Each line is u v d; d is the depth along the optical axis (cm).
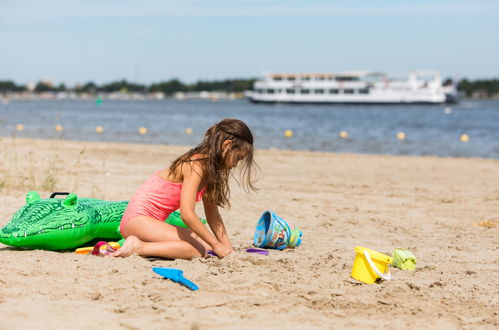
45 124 3262
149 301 364
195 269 439
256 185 1020
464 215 781
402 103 9906
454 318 361
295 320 345
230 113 6838
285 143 2341
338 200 881
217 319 340
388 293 403
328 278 433
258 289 398
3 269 417
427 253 552
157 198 490
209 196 494
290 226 550
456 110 9862
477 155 1959
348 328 336
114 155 1458
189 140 2383
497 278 459
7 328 310
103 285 389
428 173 1282
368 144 2350
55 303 352
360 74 10056
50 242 485
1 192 788
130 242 466
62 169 1093
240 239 593
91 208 520
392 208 823
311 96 10212
